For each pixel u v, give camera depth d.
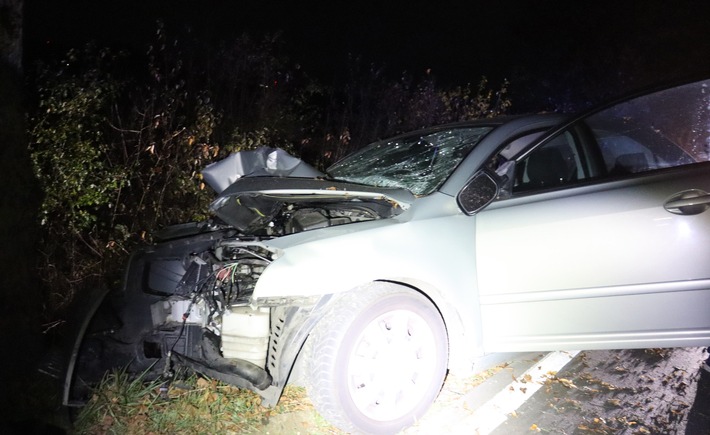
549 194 3.99
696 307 3.79
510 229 3.90
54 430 3.75
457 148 4.55
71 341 4.07
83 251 5.96
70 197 5.52
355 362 3.62
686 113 4.16
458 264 3.87
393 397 3.72
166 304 4.29
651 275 3.81
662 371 4.39
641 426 3.71
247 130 8.52
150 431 3.69
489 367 4.34
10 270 4.38
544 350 3.96
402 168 4.70
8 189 4.42
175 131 6.81
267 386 3.65
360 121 10.29
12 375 4.20
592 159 4.20
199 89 9.07
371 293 3.66
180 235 4.76
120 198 6.45
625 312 3.85
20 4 4.46
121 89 7.16
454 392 4.21
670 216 3.79
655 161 4.09
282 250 3.71
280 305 3.62
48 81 5.61
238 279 4.02
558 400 4.04
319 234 3.81
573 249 3.85
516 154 4.06
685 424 3.71
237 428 3.75
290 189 3.90
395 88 10.76
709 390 4.10
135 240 6.11
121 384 3.99
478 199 3.85
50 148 5.38
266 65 9.97
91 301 4.38
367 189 3.97
